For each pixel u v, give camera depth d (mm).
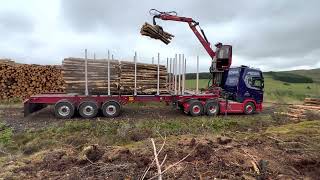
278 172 6586
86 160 6723
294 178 6410
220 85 18375
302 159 7309
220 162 6691
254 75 17703
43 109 17578
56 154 7188
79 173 6086
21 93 19938
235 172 6320
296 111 16297
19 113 16219
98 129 12469
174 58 16734
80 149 7855
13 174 6219
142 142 9219
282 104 22828
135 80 15852
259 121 15117
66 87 15469
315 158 7473
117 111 15508
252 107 17641
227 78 18250
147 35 16531
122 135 11617
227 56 17844
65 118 15070
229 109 17078
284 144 8344
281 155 7562
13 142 11016
